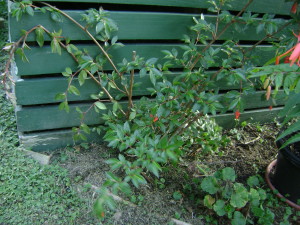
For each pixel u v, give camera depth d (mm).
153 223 1837
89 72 1940
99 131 2289
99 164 2205
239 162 2490
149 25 2025
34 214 1785
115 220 1824
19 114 2082
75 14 1854
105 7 2014
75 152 2301
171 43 2254
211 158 2477
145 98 2092
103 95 2221
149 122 1917
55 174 2059
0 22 3723
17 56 1858
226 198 1947
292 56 936
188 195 2096
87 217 1817
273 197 2205
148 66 1722
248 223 1950
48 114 2160
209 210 1978
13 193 1881
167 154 1362
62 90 2094
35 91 2029
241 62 2082
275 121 3021
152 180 2129
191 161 2391
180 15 2057
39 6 1837
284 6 2324
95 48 2010
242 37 2336
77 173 2115
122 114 2229
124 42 2135
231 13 2299
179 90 1927
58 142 2312
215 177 2049
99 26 1735
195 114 2127
